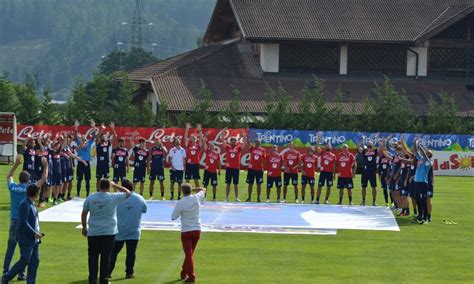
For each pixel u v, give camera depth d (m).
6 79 75.12
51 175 37.66
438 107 72.81
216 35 97.50
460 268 24.48
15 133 62.59
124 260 24.97
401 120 69.31
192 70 80.31
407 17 84.31
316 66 82.06
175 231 30.45
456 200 43.62
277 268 24.08
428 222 34.16
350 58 82.56
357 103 76.31
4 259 23.22
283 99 69.75
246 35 80.12
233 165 41.03
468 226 33.34
